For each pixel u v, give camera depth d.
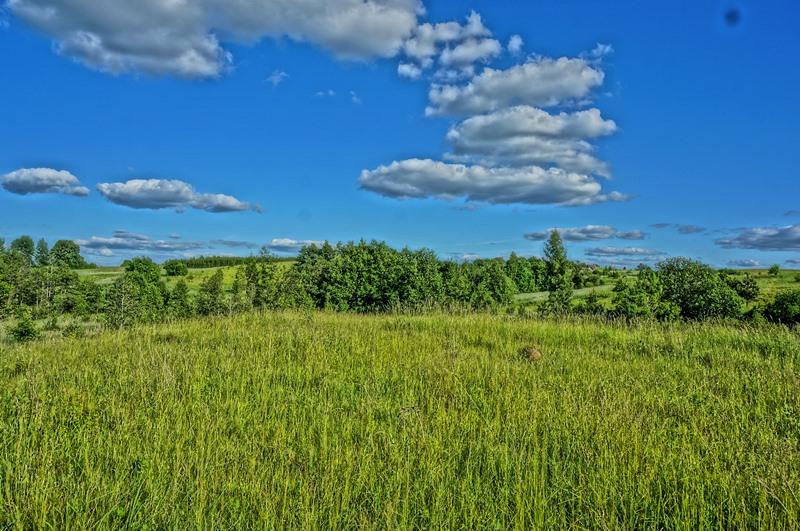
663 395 7.48
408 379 8.34
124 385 7.86
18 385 7.61
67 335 14.22
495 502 4.27
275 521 3.88
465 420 6.17
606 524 3.88
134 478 4.49
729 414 6.68
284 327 14.20
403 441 5.36
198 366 8.90
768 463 4.82
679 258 19.09
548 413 6.35
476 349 11.35
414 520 3.97
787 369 9.13
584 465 4.96
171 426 5.92
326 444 5.29
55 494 4.04
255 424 6.02
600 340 12.73
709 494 4.28
